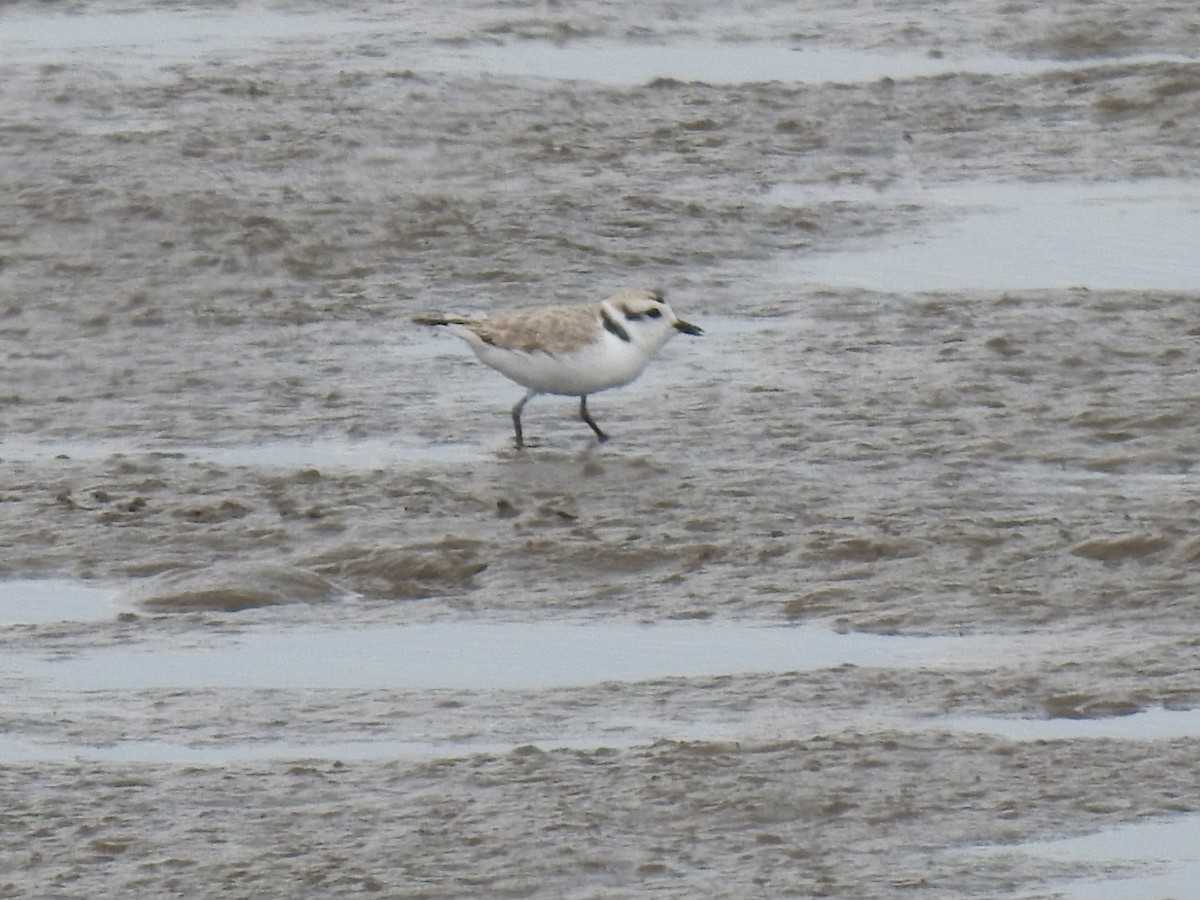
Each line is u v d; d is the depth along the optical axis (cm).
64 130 2392
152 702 1207
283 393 1750
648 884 996
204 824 1055
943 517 1455
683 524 1456
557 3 3042
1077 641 1259
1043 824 1047
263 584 1364
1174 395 1681
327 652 1278
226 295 1969
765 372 1769
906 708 1177
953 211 2230
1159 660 1223
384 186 2245
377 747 1146
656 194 2250
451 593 1367
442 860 1017
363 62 2734
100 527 1473
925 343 1830
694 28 2950
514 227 2130
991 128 2481
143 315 1922
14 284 1984
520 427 1620
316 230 2094
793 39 2884
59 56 2747
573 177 2306
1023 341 1817
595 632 1301
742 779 1088
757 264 2086
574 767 1105
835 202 2250
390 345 1861
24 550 1441
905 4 3008
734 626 1305
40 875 1009
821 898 983
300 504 1507
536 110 2522
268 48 2809
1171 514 1448
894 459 1576
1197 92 2522
